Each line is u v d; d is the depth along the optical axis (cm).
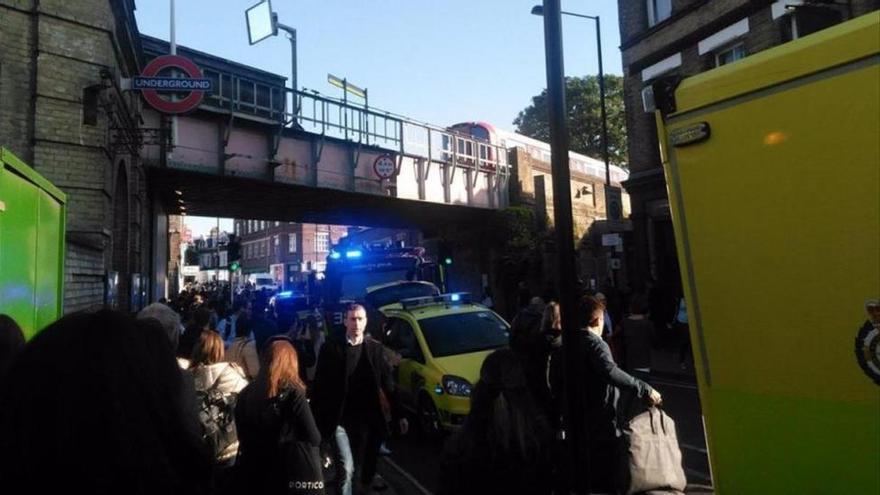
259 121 1997
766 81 226
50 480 136
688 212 254
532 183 3341
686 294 255
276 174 2111
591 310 446
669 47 1875
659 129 267
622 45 2064
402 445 786
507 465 293
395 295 1569
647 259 1961
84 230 855
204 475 160
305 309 2053
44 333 152
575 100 5244
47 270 441
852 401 200
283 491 388
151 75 1117
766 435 224
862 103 199
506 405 299
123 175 1159
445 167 2786
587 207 3412
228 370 439
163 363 160
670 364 1385
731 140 238
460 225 3481
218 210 2900
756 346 228
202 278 7700
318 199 2523
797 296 216
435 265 1873
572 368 340
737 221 236
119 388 145
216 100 1956
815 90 212
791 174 218
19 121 812
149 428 147
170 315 491
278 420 393
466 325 870
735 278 236
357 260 1795
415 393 810
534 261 2969
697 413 894
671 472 391
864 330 197
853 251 200
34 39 829
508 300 2989
